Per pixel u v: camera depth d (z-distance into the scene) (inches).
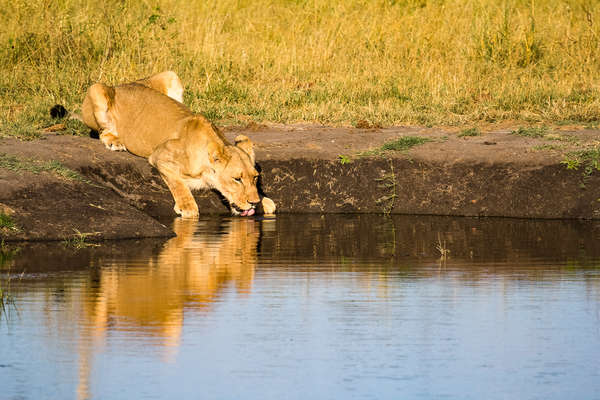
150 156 556.7
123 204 495.5
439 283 369.4
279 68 830.5
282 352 284.5
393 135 630.5
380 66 828.0
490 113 705.6
